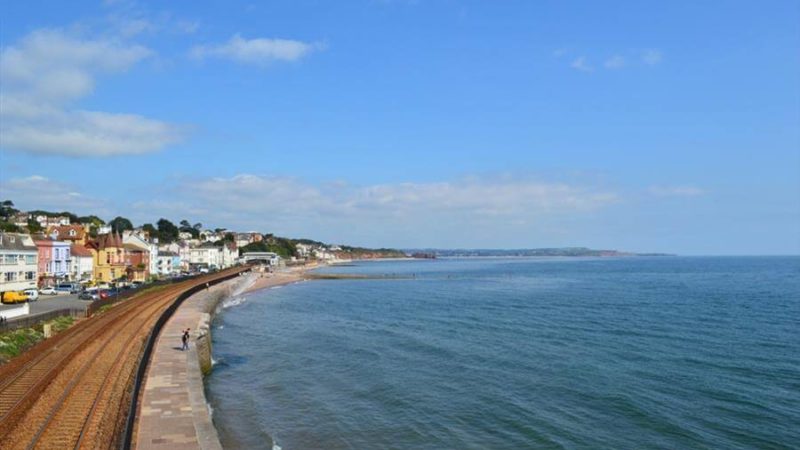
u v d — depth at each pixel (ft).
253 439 93.30
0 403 80.43
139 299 233.96
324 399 116.06
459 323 225.97
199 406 83.05
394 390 122.52
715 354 157.48
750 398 113.19
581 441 91.76
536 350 165.48
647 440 91.71
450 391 121.60
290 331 206.49
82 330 146.72
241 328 214.28
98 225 625.00
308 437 94.63
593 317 240.73
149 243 457.27
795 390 119.03
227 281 387.55
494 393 119.34
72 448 64.39
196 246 651.25
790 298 321.93
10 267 230.89
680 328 206.69
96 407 79.36
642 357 153.79
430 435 95.45
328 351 166.61
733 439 91.56
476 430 97.71
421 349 169.07
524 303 305.73
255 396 118.01
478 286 450.71
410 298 344.90
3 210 565.53
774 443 89.51
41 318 145.79
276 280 512.22
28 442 66.03
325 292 394.32
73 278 323.78
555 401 113.09
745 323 219.00
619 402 111.24
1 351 112.06
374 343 179.93
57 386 90.07
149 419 77.15
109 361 108.88
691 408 107.14
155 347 126.52
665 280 512.63
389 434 96.12
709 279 524.93
